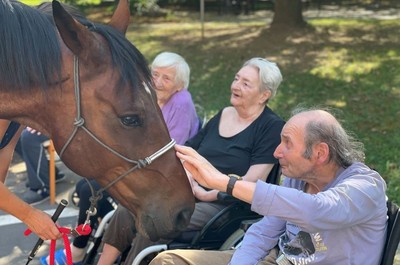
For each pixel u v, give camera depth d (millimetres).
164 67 3602
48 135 2268
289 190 2139
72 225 4613
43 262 3869
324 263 2303
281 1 14094
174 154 2297
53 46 2137
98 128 2174
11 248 4270
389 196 4781
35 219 2387
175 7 20531
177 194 2285
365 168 2314
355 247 2271
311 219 2113
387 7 19375
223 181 2197
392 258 2252
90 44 2117
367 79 9180
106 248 3303
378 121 7000
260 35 13391
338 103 7863
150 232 2293
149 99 2217
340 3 20766
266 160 3162
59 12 2006
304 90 8617
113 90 2146
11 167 5969
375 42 12414
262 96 3242
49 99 2164
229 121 3398
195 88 8953
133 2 18266
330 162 2312
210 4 20219
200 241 3086
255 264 2590
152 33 14859
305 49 11781
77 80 2141
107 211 3861
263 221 2666
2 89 2135
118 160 2215
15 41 2105
